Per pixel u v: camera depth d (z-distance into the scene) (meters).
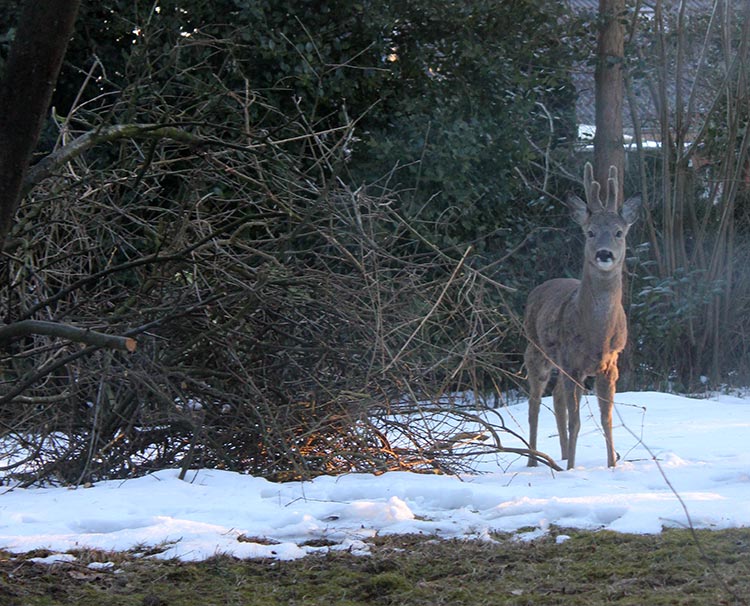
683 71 22.20
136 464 10.65
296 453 9.84
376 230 12.68
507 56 18.58
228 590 6.31
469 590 6.22
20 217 11.01
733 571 6.33
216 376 10.30
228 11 16.34
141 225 10.85
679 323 19.55
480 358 11.67
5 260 10.29
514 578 6.45
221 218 11.80
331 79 16.75
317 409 10.53
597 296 11.06
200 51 15.49
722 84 20.30
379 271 10.71
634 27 19.81
